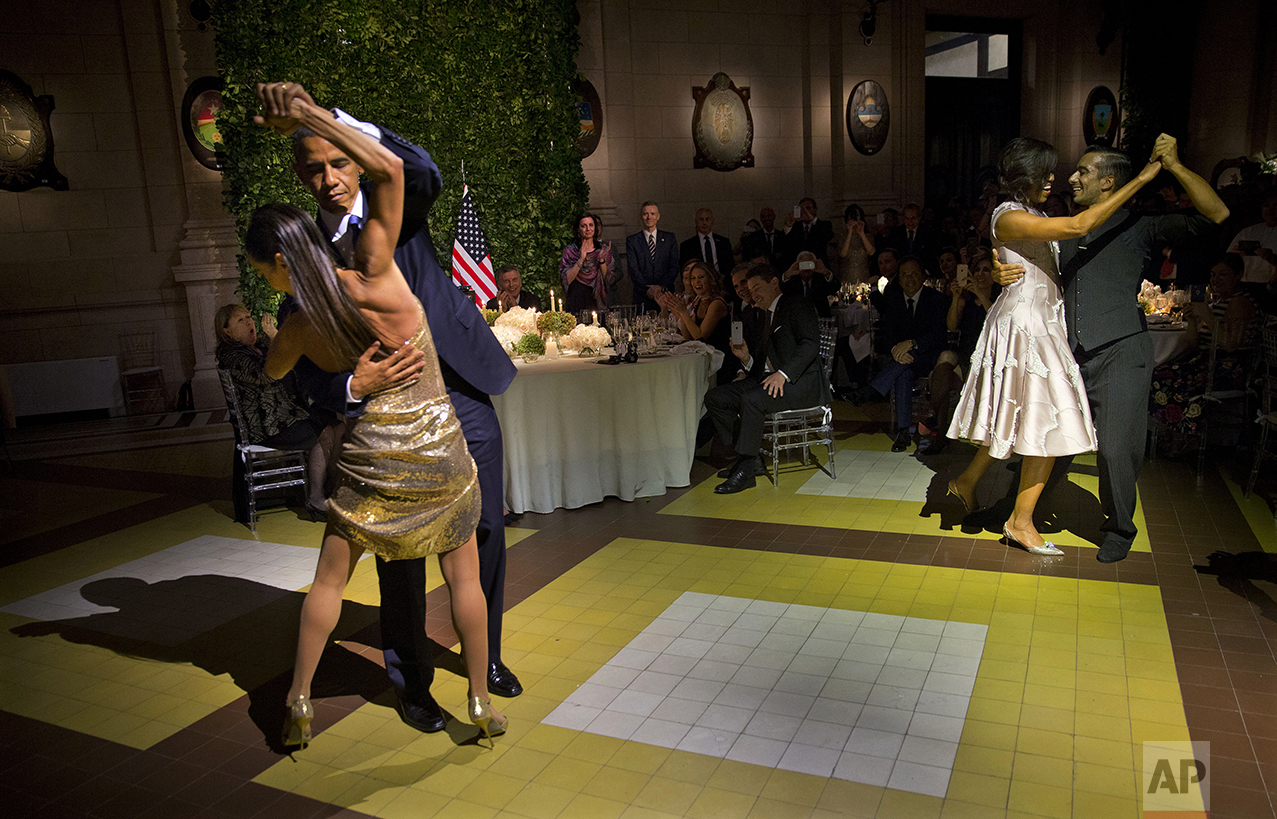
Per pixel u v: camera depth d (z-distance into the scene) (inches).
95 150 364.8
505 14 328.5
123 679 136.2
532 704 121.0
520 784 103.2
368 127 98.7
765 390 214.8
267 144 301.7
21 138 354.3
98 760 113.3
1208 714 111.0
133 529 214.2
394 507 99.8
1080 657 127.3
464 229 268.1
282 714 123.3
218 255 370.6
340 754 111.7
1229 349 217.2
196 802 103.0
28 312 361.7
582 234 347.3
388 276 96.9
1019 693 118.0
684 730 112.7
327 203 104.0
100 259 369.7
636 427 211.5
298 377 106.0
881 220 451.2
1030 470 166.6
